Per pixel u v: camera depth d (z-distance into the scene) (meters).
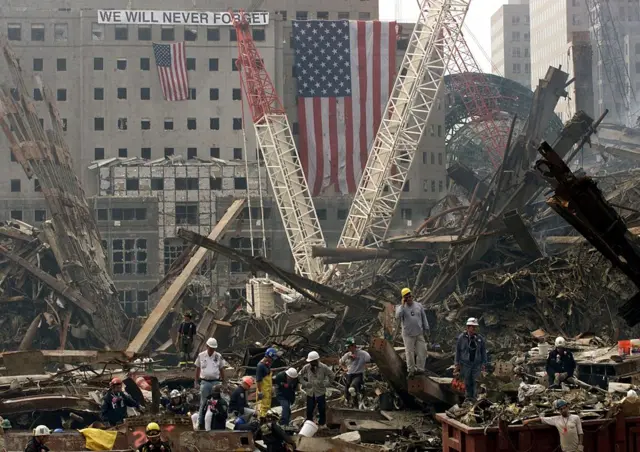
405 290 27.98
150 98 143.75
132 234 137.00
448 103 157.88
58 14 142.75
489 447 20.44
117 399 27.84
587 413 21.39
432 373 34.47
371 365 39.53
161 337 78.31
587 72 137.12
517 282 53.06
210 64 144.75
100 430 23.45
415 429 27.05
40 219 138.38
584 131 62.72
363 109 140.88
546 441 20.58
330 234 141.12
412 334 27.73
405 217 144.50
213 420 24.94
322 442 23.23
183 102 144.12
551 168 17.69
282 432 23.45
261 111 125.31
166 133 143.62
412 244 67.44
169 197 138.50
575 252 53.19
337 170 141.25
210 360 26.91
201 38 144.75
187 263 79.19
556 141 62.88
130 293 136.25
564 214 17.94
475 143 158.75
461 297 55.06
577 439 20.33
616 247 18.34
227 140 144.12
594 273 50.28
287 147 124.31
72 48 142.75
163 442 21.14
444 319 54.41
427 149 146.38
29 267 78.75
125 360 43.56
